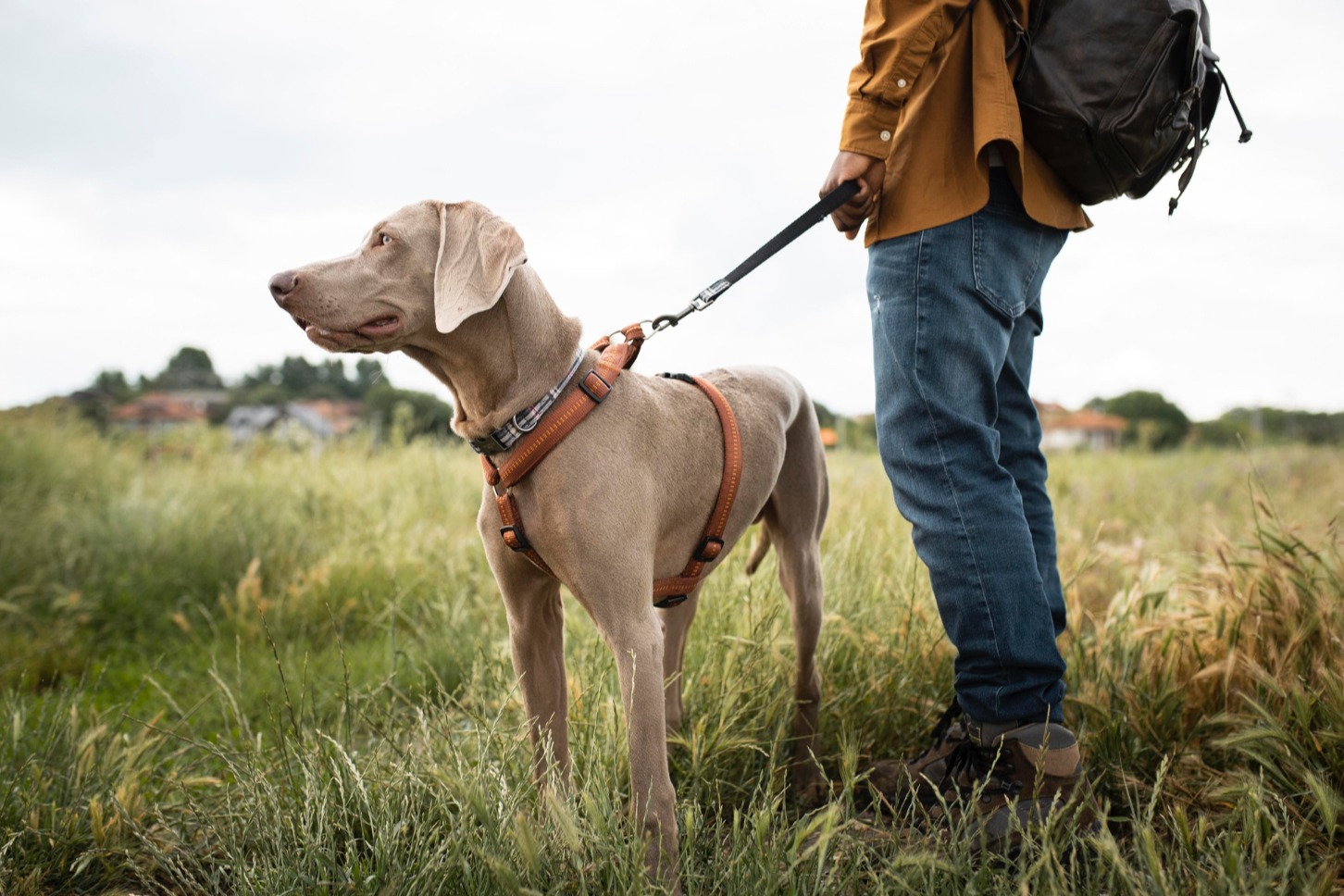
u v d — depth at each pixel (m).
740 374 2.46
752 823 1.89
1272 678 2.11
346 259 1.88
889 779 2.22
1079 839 1.66
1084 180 1.94
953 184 1.95
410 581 4.20
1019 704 1.90
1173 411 21.83
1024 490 2.29
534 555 1.88
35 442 6.77
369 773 2.00
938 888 1.61
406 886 1.65
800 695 2.42
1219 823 1.87
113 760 2.25
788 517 2.51
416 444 7.19
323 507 5.46
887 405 2.04
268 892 1.65
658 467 1.95
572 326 1.95
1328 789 1.75
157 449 8.15
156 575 4.37
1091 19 1.84
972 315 1.95
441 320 1.79
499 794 1.85
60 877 1.93
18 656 3.57
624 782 2.12
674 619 2.48
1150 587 2.92
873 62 1.96
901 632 2.74
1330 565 2.80
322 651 3.65
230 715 2.91
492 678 2.81
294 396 34.59
